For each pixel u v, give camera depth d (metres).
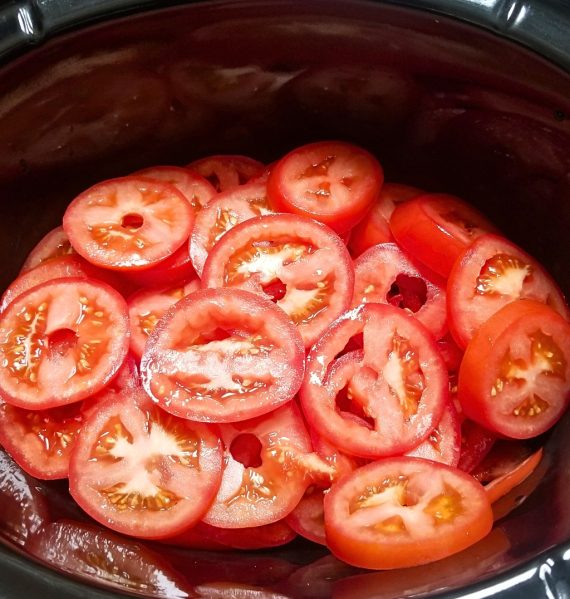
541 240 0.35
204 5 0.29
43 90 0.31
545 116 0.31
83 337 0.32
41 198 0.36
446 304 0.33
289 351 0.30
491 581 0.23
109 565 0.28
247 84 0.34
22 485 0.31
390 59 0.31
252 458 0.32
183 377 0.30
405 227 0.34
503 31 0.28
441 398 0.31
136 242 0.34
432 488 0.29
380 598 0.25
